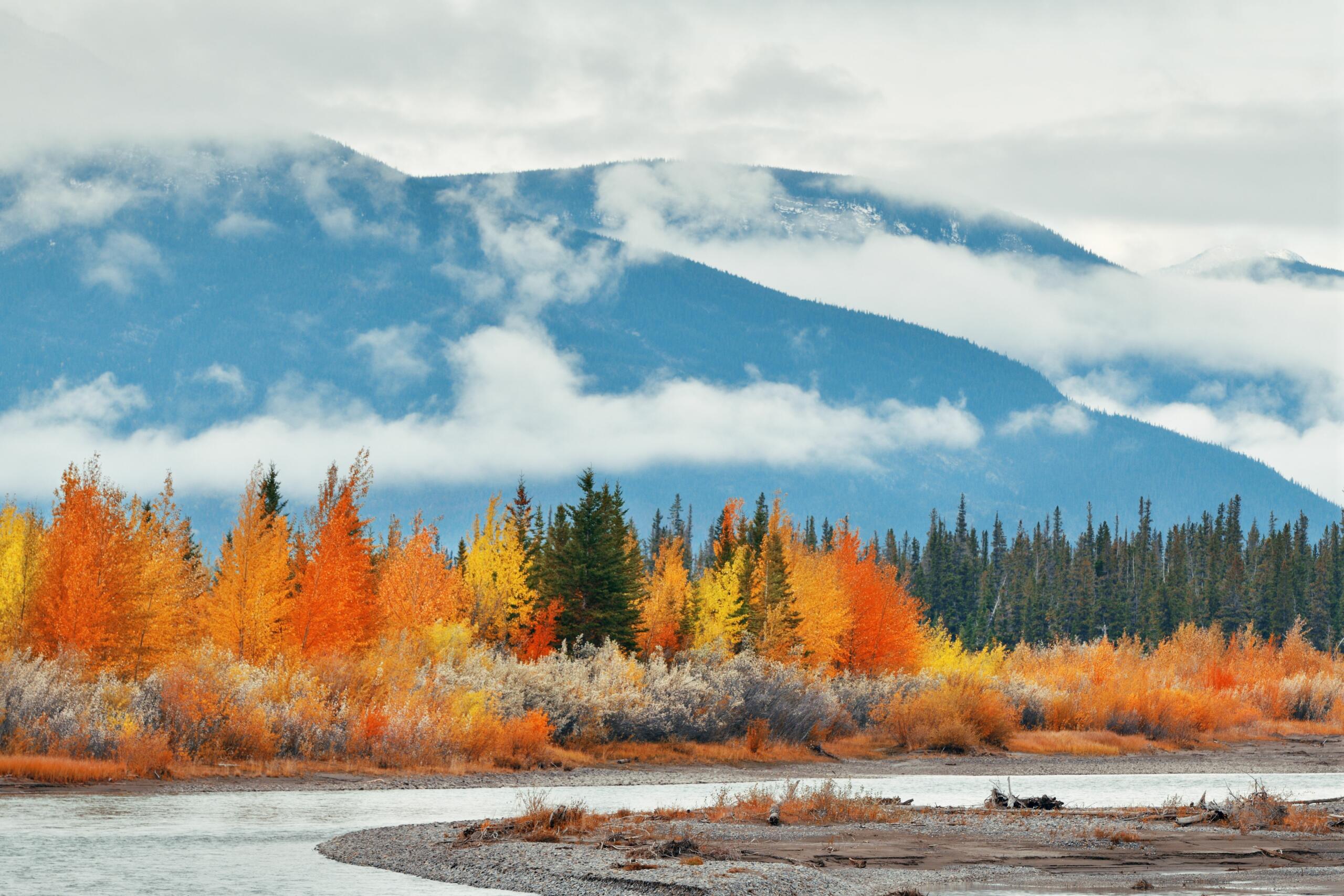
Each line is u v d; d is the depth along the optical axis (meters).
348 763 88.56
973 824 64.12
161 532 106.19
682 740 112.50
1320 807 73.06
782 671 123.31
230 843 55.53
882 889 45.19
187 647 101.69
